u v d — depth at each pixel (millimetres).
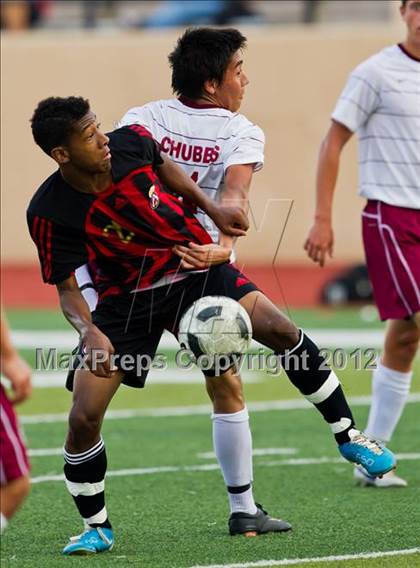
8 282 77438
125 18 91812
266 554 19344
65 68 82562
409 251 24312
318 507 23312
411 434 31953
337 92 80062
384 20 86375
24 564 18828
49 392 39938
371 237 24750
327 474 26875
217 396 20500
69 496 24406
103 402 18906
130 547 20031
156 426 33906
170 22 87312
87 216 18531
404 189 24391
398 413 25703
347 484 25719
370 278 25000
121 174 18469
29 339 51906
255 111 81000
